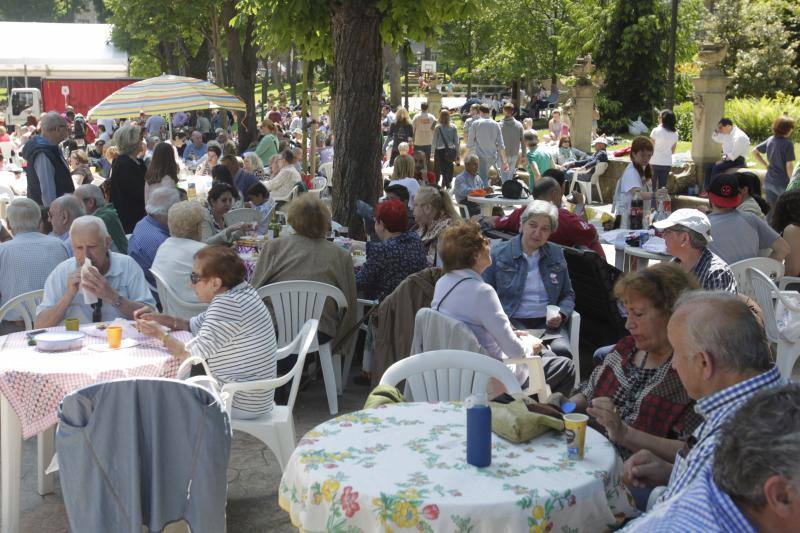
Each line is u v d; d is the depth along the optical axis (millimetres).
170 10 29562
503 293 5996
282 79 71250
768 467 1732
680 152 18625
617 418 3363
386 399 3848
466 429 3250
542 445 3225
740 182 7176
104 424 3293
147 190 8664
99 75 39938
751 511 1805
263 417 4641
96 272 5000
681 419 3467
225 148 13414
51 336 4535
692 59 26797
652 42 25125
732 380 2521
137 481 3330
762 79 24609
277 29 9594
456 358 4246
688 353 2586
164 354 4426
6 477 4188
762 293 6375
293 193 12570
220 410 3438
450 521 2703
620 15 25609
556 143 20922
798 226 6980
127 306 5098
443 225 7234
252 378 4586
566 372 5324
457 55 42344
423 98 46031
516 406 3357
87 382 4082
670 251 5238
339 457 3082
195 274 4578
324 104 33219
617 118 25438
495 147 16172
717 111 14562
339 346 6383
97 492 3307
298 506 2994
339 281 6188
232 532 4332
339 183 9422
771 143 11758
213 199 8602
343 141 9328
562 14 34031
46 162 8250
